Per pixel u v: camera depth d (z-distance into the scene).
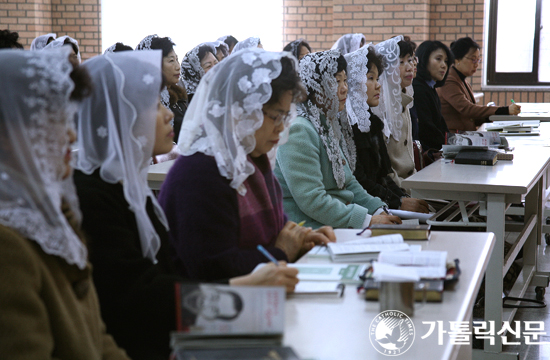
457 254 1.85
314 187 2.77
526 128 5.13
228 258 1.78
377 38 8.61
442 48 5.10
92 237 1.46
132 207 1.54
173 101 4.99
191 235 1.80
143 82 1.52
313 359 1.17
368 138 3.50
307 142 2.79
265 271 1.51
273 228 2.06
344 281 1.61
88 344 1.14
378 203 3.17
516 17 8.99
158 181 3.17
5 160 1.04
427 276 1.55
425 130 5.02
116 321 1.47
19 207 1.05
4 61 1.05
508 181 2.87
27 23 8.76
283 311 1.18
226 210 1.85
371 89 3.48
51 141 1.08
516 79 9.12
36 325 1.02
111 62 1.53
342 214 2.79
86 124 1.50
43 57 1.08
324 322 1.36
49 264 1.11
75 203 1.19
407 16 8.49
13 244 1.03
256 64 1.89
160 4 9.00
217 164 1.87
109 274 1.45
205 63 5.61
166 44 5.02
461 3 8.73
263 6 8.93
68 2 9.10
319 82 2.90
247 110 1.88
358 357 1.19
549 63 8.98
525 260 4.03
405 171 4.02
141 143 1.53
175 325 1.44
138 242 1.57
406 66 4.29
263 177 2.09
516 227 4.07
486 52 9.14
